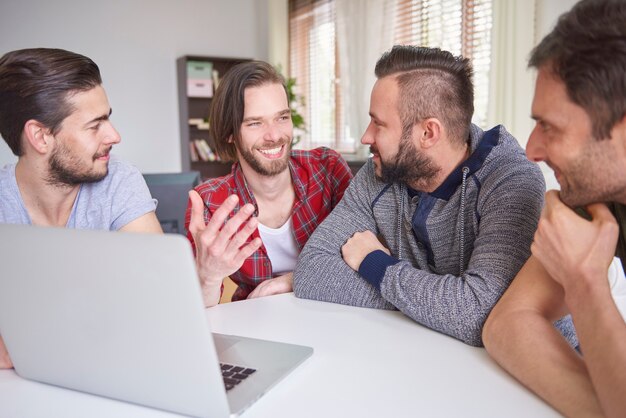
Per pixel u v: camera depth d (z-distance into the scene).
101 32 4.96
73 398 0.74
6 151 4.52
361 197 1.32
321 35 4.68
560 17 0.73
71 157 1.10
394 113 1.12
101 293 0.63
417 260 1.27
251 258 1.53
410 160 1.14
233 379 0.75
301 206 1.55
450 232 1.18
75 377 0.73
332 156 1.66
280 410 0.68
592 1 0.68
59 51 1.08
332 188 1.62
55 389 0.76
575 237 0.73
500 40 2.58
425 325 0.99
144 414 0.69
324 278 1.17
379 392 0.73
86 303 0.65
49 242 0.63
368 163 1.37
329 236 1.26
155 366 0.65
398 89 1.10
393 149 1.14
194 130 5.30
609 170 0.70
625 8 0.65
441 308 0.94
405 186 1.25
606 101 0.66
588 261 0.71
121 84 5.09
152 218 1.31
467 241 1.16
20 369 0.79
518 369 0.74
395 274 1.04
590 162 0.70
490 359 0.84
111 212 1.26
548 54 0.71
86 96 1.08
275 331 0.98
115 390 0.71
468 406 0.69
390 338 0.93
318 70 4.77
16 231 0.65
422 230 1.21
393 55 1.14
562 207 0.76
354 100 3.96
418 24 3.52
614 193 0.72
